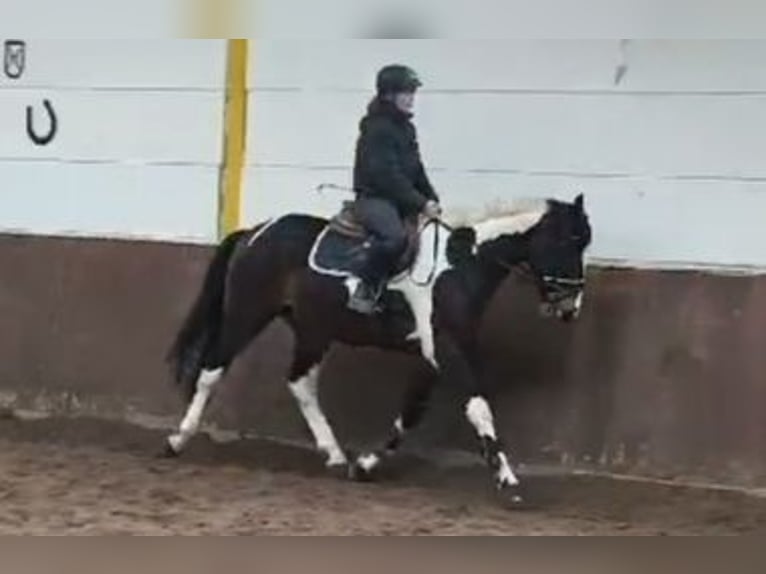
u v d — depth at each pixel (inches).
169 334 510.6
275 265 438.6
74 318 526.0
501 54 464.4
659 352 445.4
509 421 461.7
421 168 422.9
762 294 433.1
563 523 393.1
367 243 416.5
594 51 453.7
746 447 434.3
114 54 518.0
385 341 427.8
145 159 515.5
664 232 446.9
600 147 453.7
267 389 495.2
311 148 491.5
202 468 453.7
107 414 521.3
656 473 445.1
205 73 505.0
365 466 440.1
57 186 529.7
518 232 415.5
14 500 403.5
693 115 442.6
